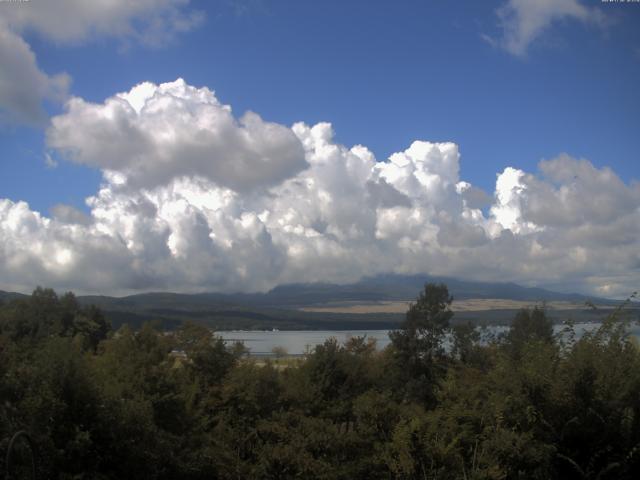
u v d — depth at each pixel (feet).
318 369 71.46
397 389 93.35
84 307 153.58
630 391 32.50
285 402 61.98
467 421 35.09
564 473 32.42
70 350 34.65
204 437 45.80
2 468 27.86
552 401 32.86
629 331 36.06
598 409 32.04
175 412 46.88
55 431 31.91
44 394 32.01
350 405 63.41
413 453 33.35
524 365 35.24
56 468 30.78
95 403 33.73
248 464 41.55
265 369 63.82
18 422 30.42
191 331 67.10
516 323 78.89
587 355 33.63
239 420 53.93
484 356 81.00
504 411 33.60
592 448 31.86
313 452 38.50
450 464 32.24
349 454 37.93
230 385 58.59
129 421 34.68
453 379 44.04
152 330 62.18
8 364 36.60
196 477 40.04
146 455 34.76
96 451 33.22
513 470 31.14
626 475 31.42
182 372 59.77
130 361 51.52
